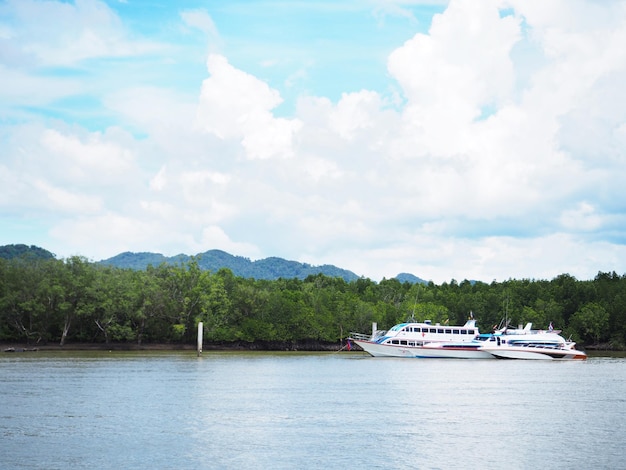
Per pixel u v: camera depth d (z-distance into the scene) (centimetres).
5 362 12619
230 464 4256
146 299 17725
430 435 5197
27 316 17550
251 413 6197
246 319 19825
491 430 5431
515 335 16362
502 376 10731
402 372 11419
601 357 18275
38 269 17662
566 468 4231
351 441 4950
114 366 11700
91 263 18162
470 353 16038
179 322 18775
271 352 19238
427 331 16225
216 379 9400
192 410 6338
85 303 17412
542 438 5119
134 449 4634
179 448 4669
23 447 4672
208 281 19075
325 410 6444
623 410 6600
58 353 16188
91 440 4903
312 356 16750
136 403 6756
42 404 6644
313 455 4503
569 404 7050
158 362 13062
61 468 4131
